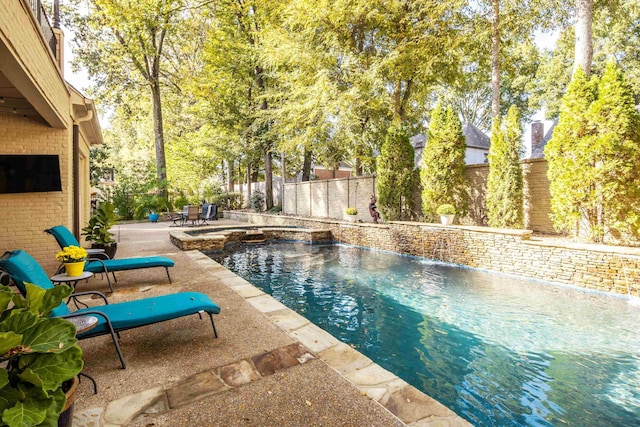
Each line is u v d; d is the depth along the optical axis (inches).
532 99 1002.1
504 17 424.8
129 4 633.6
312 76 520.7
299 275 304.0
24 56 137.4
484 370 141.5
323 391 95.4
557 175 283.6
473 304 222.5
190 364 111.7
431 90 574.6
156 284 215.8
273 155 844.0
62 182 242.8
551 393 124.6
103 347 125.6
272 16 628.1
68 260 159.8
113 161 1021.2
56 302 76.7
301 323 148.8
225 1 693.3
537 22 430.0
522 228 334.0
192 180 1027.3
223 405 89.2
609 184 249.3
